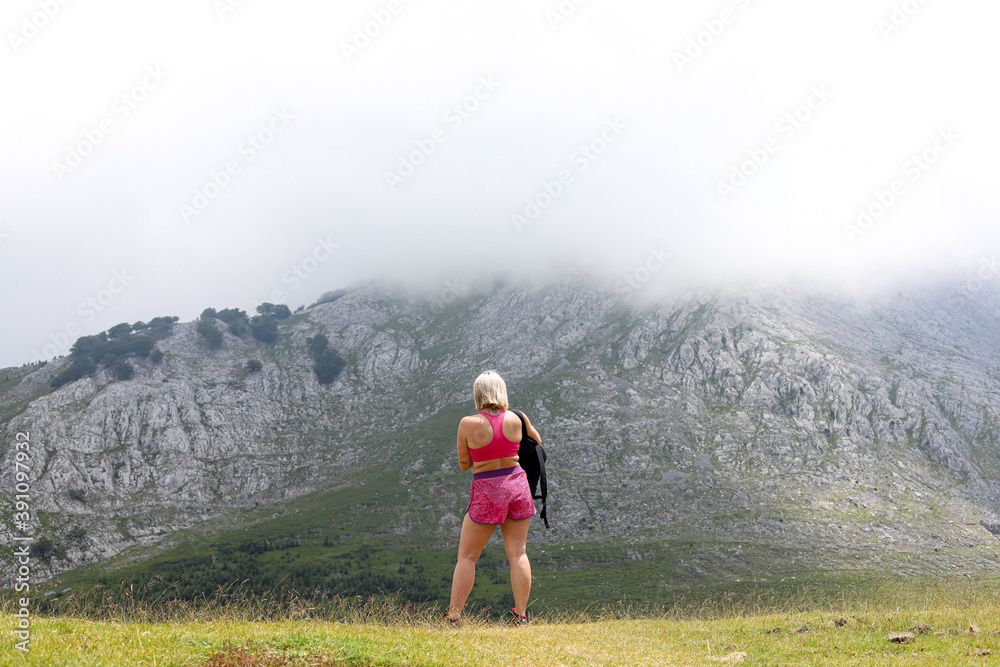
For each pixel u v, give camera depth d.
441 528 164.88
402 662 5.81
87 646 5.55
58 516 161.25
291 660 5.73
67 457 181.50
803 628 11.92
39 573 139.62
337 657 5.85
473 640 7.20
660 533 151.25
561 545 150.62
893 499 158.50
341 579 129.62
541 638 7.98
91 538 156.50
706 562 131.62
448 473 193.62
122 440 198.75
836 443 184.88
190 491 188.88
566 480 180.25
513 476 8.02
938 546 135.88
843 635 10.80
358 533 167.00
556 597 116.00
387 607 9.11
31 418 191.50
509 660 6.39
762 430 192.50
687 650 10.30
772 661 8.80
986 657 8.25
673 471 180.75
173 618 8.07
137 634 6.26
